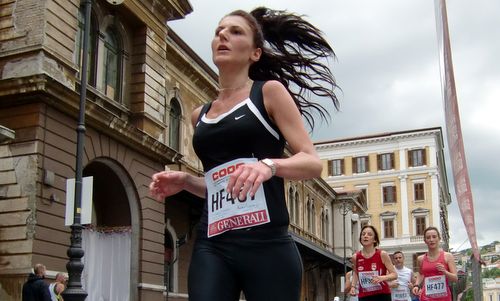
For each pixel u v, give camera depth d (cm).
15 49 1559
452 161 698
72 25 1670
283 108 274
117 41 1983
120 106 1917
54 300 1348
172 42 2358
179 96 2464
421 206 7225
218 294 268
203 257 277
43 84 1498
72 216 1300
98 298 1809
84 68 1398
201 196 320
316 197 4919
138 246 1892
